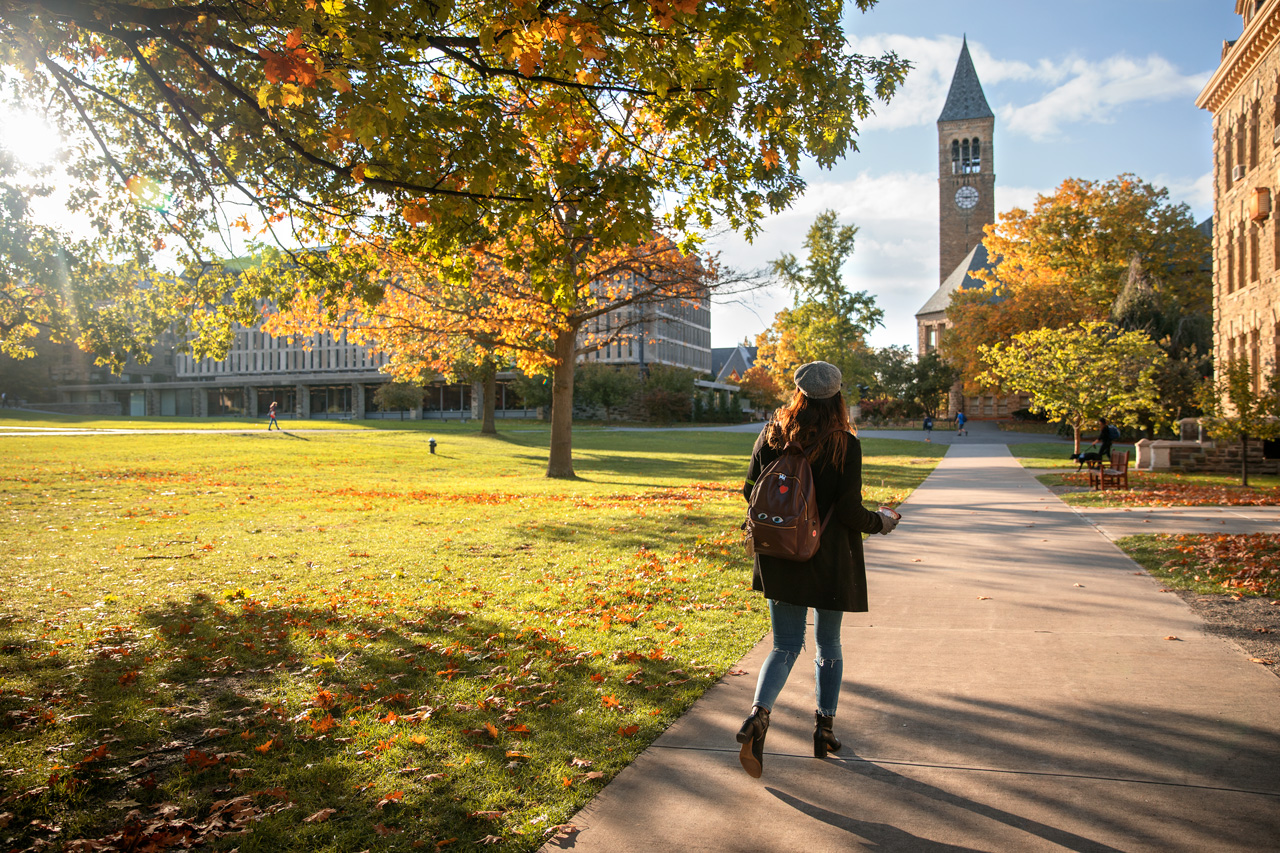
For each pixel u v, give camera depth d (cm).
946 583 738
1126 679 457
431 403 9050
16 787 339
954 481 2022
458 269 772
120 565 902
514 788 338
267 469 2581
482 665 513
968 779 339
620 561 900
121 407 9162
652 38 585
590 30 526
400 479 2373
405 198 660
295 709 438
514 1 496
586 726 407
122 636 588
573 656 525
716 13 578
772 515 335
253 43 705
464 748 381
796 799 324
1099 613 613
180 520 1352
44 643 567
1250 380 1753
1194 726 386
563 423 2402
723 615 641
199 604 697
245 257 1003
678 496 1814
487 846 293
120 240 1105
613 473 2692
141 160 1014
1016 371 2403
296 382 8912
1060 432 4991
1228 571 746
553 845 291
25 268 1209
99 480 2069
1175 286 5059
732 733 396
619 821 309
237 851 290
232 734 404
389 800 325
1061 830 295
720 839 294
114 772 359
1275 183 2217
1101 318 5006
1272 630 553
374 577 827
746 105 745
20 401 8769
